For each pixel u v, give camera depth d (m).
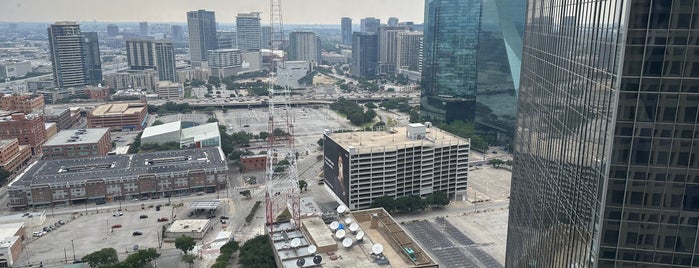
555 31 118.38
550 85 122.25
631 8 75.00
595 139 88.00
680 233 82.75
